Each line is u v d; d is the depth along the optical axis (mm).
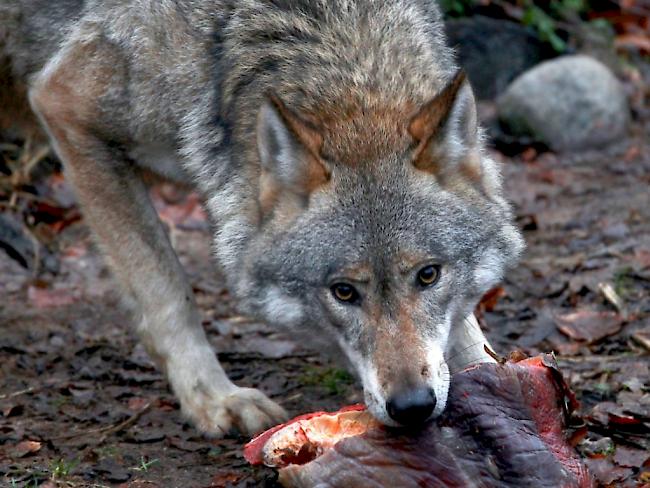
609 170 18984
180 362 10305
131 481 9062
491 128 20719
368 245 8344
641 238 15492
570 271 14305
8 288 14414
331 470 7449
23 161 16578
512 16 22891
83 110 10398
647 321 12586
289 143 8586
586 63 20656
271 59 9523
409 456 7531
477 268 8875
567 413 8086
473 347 9977
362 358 8234
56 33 10992
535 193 17891
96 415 10586
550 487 7395
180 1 9953
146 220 10586
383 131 8867
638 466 8859
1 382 11484
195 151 9898
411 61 9516
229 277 9375
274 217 8836
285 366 12117
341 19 9602
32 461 9453
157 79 9984
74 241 15930
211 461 9484
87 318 13578
